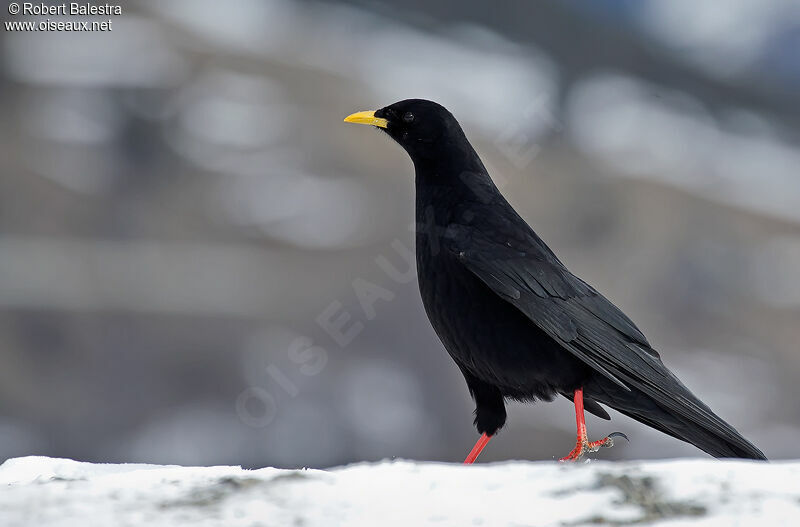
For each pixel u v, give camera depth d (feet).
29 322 73.36
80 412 69.21
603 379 20.03
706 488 10.53
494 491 10.74
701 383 78.69
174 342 72.64
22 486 11.43
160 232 83.82
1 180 84.33
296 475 11.48
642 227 90.02
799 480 10.71
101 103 93.20
